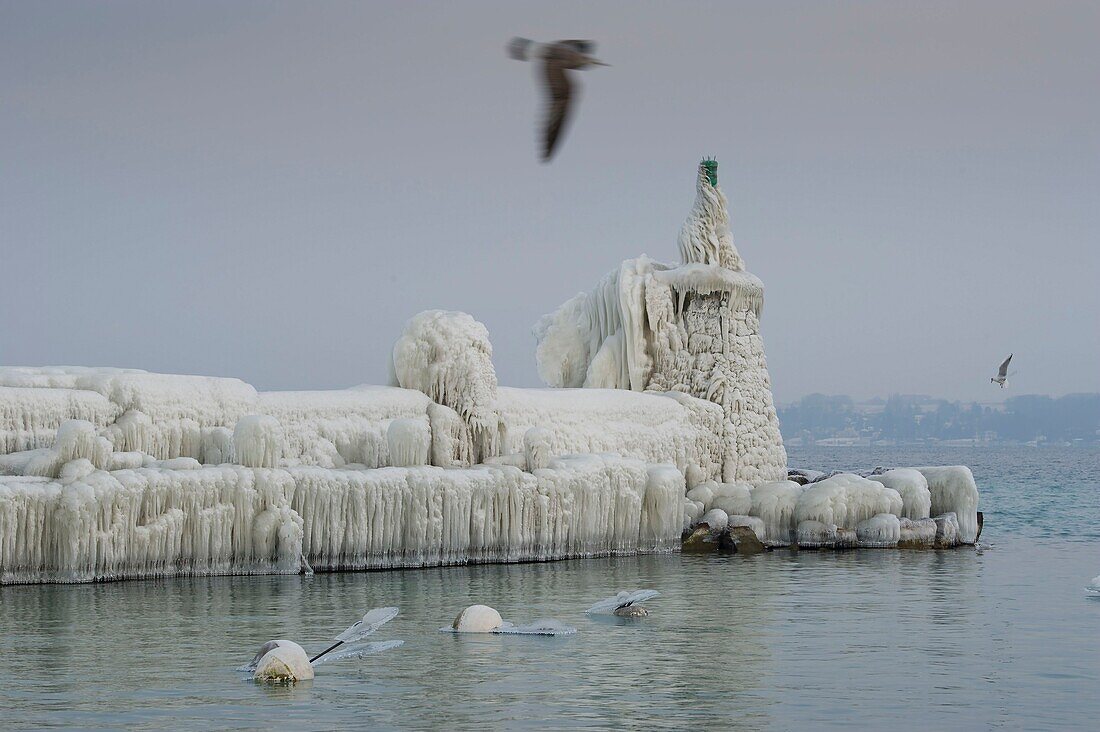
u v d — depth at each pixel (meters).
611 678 36.69
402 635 43.44
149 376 60.00
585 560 69.69
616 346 90.12
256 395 63.56
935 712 33.16
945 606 52.31
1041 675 37.84
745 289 89.56
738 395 87.88
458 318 71.31
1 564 51.59
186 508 55.53
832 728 31.48
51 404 56.00
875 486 81.94
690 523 80.81
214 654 39.19
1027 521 112.88
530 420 75.62
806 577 62.97
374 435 66.31
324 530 59.75
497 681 36.09
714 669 38.28
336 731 30.33
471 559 65.50
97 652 39.34
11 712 31.78
